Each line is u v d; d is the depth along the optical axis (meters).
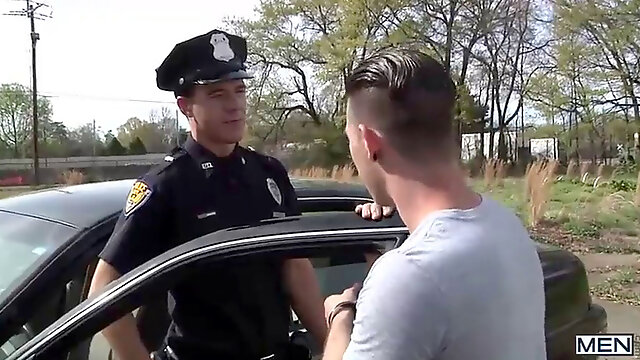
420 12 35.94
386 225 2.06
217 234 1.94
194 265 1.86
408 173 1.29
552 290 2.91
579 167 20.61
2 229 2.58
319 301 2.13
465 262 1.21
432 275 1.19
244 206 2.18
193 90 2.17
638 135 28.70
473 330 1.20
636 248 8.91
